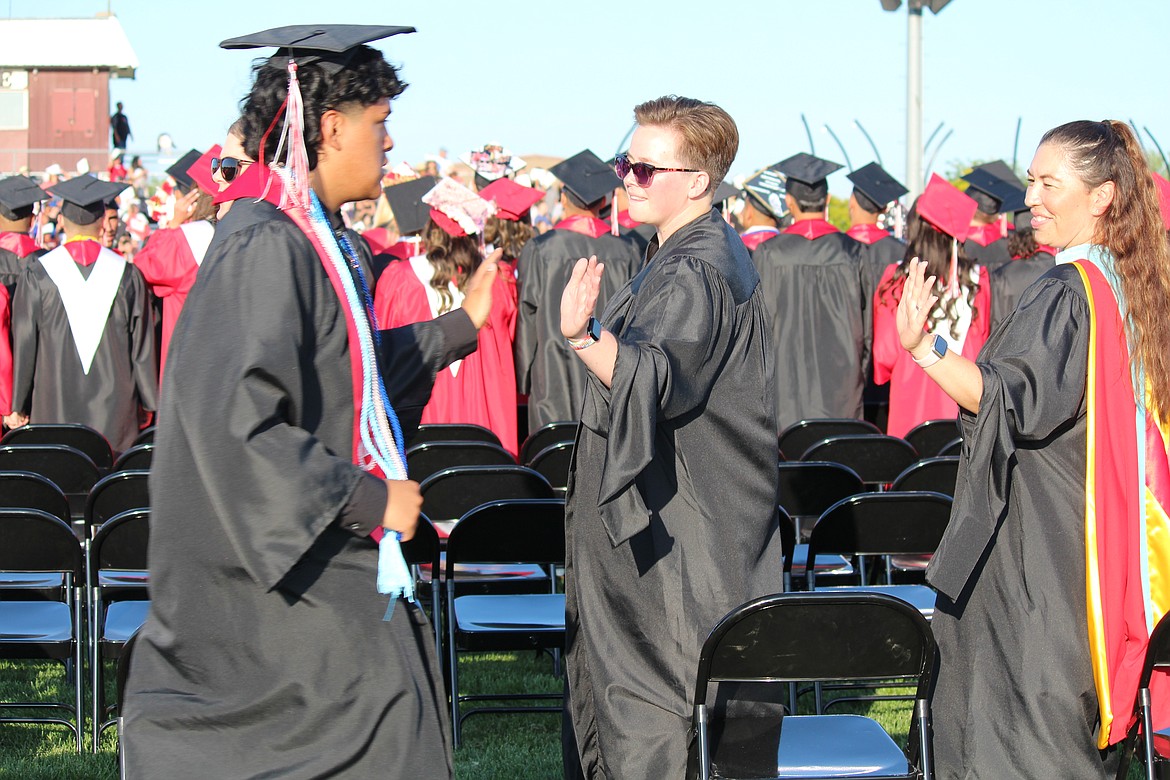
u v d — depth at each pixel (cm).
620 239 815
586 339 285
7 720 437
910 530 426
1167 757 315
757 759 308
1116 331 310
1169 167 927
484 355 794
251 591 235
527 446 640
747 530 322
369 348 242
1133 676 313
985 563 318
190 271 793
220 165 274
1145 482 310
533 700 480
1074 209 319
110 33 2762
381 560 234
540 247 802
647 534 320
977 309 751
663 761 316
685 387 300
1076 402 307
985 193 949
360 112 248
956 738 320
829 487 498
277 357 227
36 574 517
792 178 849
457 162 1416
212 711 234
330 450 239
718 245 320
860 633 302
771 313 847
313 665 236
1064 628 311
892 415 777
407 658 242
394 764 236
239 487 223
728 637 299
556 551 433
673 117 325
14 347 803
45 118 2750
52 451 550
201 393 225
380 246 945
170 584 236
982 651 317
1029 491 315
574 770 346
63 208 813
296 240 235
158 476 233
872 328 857
